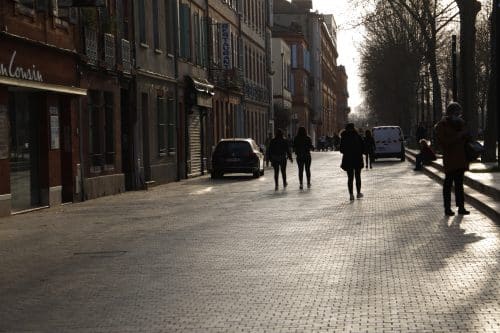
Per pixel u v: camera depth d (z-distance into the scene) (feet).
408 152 244.22
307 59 427.33
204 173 160.56
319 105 490.90
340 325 26.81
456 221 56.18
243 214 66.85
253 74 234.58
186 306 30.78
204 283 35.60
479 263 38.42
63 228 61.31
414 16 183.93
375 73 297.12
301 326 26.86
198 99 147.95
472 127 142.72
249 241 49.16
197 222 61.57
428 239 47.29
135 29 114.62
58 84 83.97
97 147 98.99
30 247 50.57
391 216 60.85
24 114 80.02
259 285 34.68
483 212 61.77
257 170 136.77
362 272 37.04
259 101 240.12
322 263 39.99
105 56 99.50
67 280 37.73
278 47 314.14
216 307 30.42
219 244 48.29
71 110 89.56
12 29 73.20
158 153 125.90
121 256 44.75
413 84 282.15
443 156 60.44
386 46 281.74
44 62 80.79
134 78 113.19
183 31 145.48
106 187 100.12
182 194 97.50
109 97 103.96
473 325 26.25
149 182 118.73
